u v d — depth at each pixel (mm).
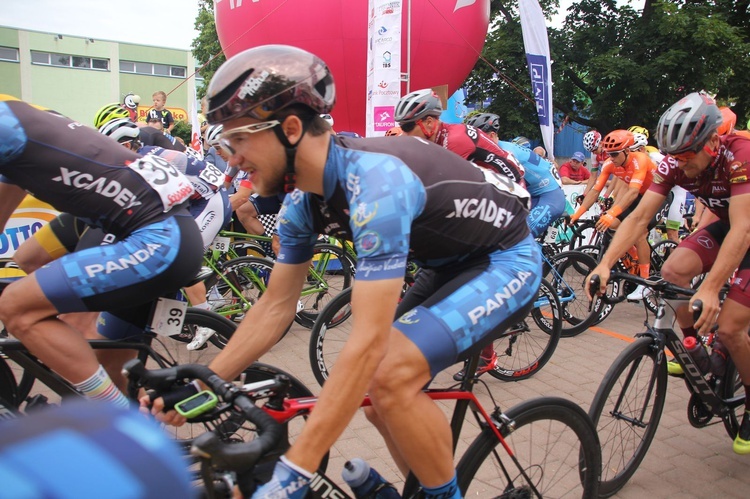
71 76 40156
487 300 1684
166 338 3385
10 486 329
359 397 1366
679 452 2936
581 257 5027
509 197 1840
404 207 1429
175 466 394
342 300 3582
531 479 2145
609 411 2562
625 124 12523
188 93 43844
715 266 2340
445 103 6852
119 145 2271
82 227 2830
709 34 10922
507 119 12797
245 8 7469
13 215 3961
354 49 7188
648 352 2572
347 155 1482
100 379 2156
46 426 381
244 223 5090
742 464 2832
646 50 11867
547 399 2021
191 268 2285
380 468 2715
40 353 2094
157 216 2217
